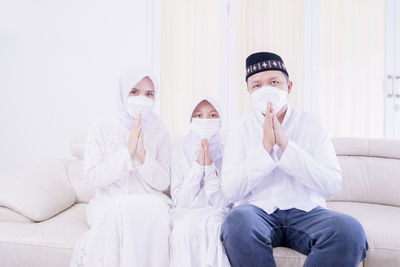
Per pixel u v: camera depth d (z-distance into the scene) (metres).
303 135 1.29
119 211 1.10
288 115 1.32
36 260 1.14
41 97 2.68
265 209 1.14
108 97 2.70
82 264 1.07
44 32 2.68
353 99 2.83
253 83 1.30
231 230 1.00
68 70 2.69
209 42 2.88
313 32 2.82
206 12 2.88
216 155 1.44
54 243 1.15
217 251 1.05
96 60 2.70
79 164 1.80
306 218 1.10
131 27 2.72
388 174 1.75
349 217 1.01
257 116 1.36
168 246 1.10
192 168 1.29
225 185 1.19
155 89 1.47
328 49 2.85
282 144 1.15
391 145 1.81
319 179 1.14
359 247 0.95
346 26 2.83
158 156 1.48
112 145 1.41
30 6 2.65
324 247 0.96
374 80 2.81
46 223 1.31
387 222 1.33
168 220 1.14
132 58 2.72
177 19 2.88
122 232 1.08
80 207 1.61
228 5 2.86
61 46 2.69
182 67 2.88
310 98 2.82
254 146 1.28
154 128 1.51
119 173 1.29
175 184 1.36
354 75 2.83
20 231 1.20
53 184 1.56
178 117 2.88
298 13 2.86
